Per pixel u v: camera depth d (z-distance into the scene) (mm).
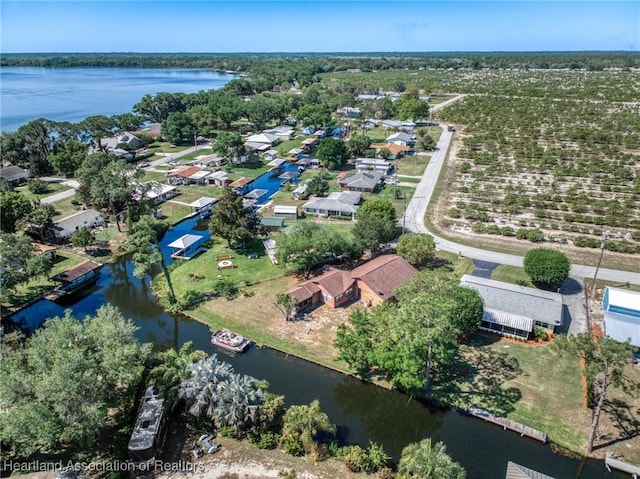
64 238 81438
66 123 138750
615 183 99812
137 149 147375
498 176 109062
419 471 32031
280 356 50375
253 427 38594
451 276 51281
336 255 68625
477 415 41094
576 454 37188
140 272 58500
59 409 32906
